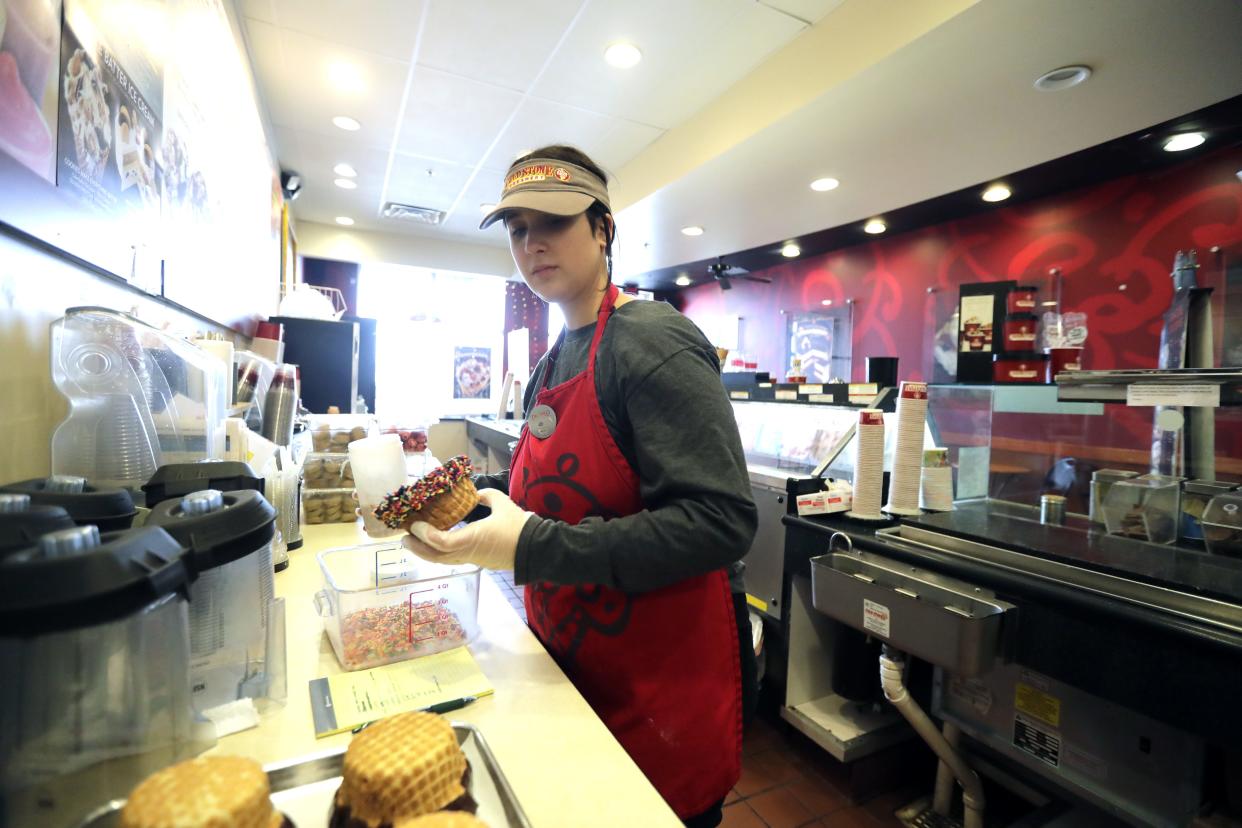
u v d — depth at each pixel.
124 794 0.42
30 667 0.39
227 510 0.57
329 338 3.21
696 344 0.79
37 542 0.40
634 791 0.52
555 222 0.86
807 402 2.27
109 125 0.95
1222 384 1.08
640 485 0.81
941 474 1.60
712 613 0.85
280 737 0.58
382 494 0.94
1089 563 1.09
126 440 0.81
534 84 2.94
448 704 0.64
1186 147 2.47
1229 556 1.12
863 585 1.31
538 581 0.70
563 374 0.94
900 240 3.98
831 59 2.20
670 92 2.94
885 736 1.68
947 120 2.35
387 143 3.74
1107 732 1.23
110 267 0.96
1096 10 1.63
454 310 6.90
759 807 1.60
